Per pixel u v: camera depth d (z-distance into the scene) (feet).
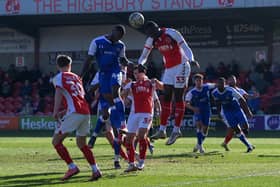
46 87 247.29
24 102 244.83
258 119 217.56
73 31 267.18
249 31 247.91
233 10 222.28
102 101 100.78
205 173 90.94
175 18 245.65
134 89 92.94
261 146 149.28
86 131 84.48
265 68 232.32
